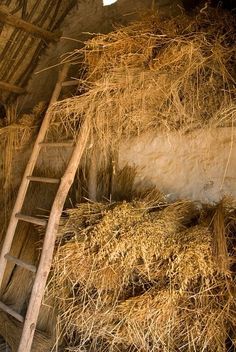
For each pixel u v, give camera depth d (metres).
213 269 1.52
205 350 1.56
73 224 1.99
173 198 2.16
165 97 2.02
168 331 1.63
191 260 1.54
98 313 1.87
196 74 1.91
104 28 3.33
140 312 1.64
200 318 1.56
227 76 1.85
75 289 2.06
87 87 2.27
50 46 3.79
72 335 2.21
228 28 1.91
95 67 2.14
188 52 1.82
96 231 1.79
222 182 1.95
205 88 1.92
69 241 1.89
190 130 2.08
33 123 3.10
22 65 3.84
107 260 1.76
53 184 2.90
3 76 3.84
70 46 3.61
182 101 2.00
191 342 1.58
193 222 1.84
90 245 1.82
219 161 1.97
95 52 2.17
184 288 1.57
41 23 3.56
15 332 2.41
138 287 1.80
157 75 1.96
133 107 2.15
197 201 1.96
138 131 2.28
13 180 3.42
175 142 2.16
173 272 1.59
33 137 3.12
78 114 2.31
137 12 2.72
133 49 2.00
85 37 3.48
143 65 1.99
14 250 2.87
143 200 2.00
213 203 1.93
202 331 1.54
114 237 1.73
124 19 3.16
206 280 1.54
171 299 1.60
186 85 1.95
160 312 1.61
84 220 1.97
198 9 2.18
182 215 1.88
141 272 1.72
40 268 1.94
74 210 2.04
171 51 1.84
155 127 2.24
